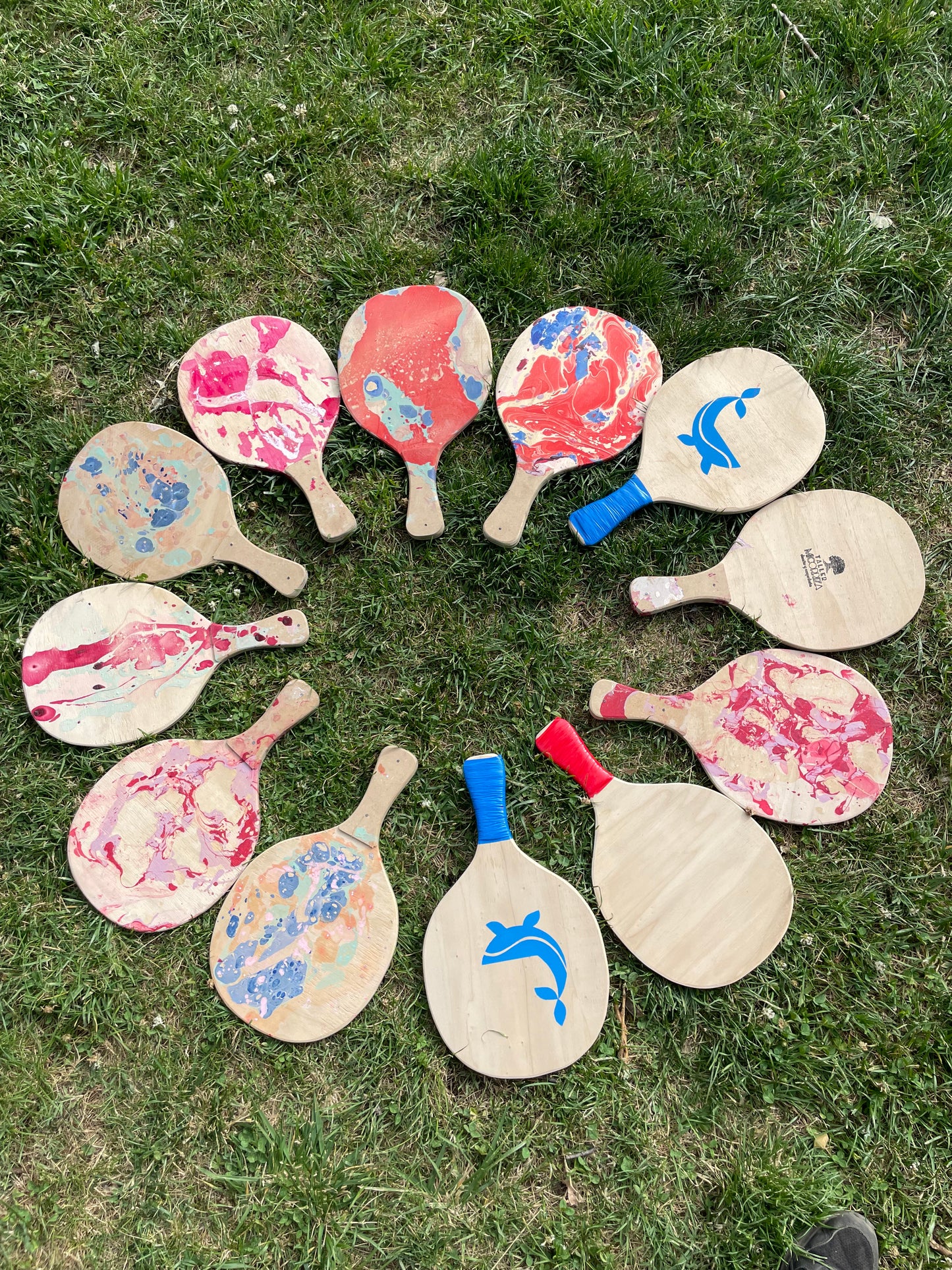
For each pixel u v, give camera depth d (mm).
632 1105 1315
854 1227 1274
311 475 1439
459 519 1466
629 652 1455
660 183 1618
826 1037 1350
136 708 1372
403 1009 1326
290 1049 1307
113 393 1505
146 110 1602
